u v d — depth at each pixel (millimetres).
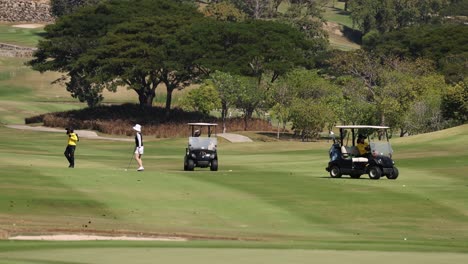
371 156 95250
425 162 121875
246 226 64312
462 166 115062
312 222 67375
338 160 96375
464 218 70438
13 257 45219
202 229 61281
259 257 46688
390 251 51188
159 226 61906
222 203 73688
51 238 53594
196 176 91750
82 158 135750
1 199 68938
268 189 82312
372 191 82312
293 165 121625
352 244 54750
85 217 64375
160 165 124000
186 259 45312
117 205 69938
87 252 47656
